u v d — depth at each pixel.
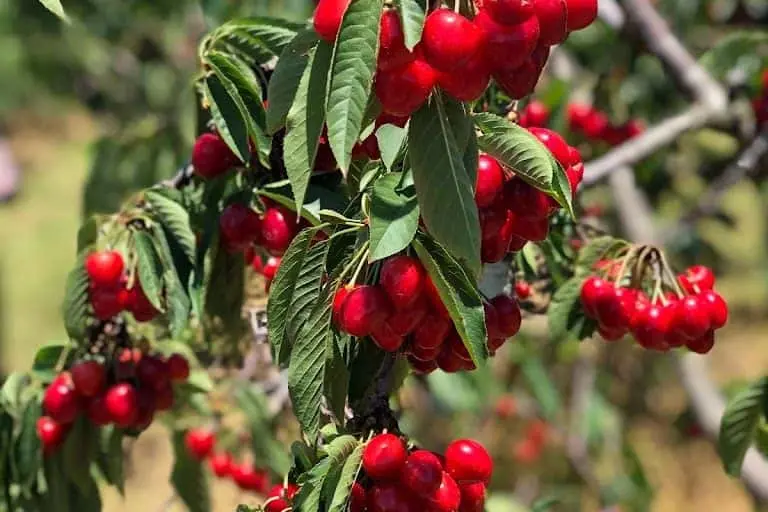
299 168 0.75
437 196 0.72
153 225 0.98
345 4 0.72
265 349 1.27
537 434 2.22
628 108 1.66
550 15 0.74
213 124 1.00
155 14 2.57
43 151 5.29
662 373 2.44
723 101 1.33
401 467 0.79
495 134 0.75
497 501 1.42
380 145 0.77
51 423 1.06
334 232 0.80
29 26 2.97
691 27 1.93
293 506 0.80
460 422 2.06
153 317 1.01
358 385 0.86
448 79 0.72
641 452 2.71
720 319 0.96
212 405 1.27
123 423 1.02
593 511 2.32
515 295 1.01
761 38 1.34
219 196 0.97
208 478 1.25
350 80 0.70
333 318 0.81
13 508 1.09
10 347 3.77
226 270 1.00
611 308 0.97
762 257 2.72
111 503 2.62
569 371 2.31
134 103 2.99
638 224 1.64
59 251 4.33
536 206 0.78
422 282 0.76
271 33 0.95
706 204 1.67
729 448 1.10
